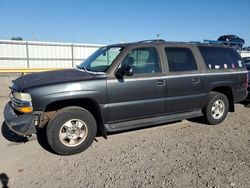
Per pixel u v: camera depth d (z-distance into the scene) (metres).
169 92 5.47
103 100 4.74
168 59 5.53
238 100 6.80
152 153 4.66
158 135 5.61
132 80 4.99
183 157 4.50
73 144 4.62
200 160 4.38
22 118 4.31
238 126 6.34
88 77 4.70
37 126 4.46
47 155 4.59
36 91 4.28
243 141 5.30
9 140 5.29
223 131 5.93
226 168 4.09
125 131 5.82
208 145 5.05
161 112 5.49
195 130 5.98
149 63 5.29
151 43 5.43
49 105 4.55
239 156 4.55
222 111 6.47
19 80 4.90
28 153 4.67
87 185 3.61
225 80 6.38
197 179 3.76
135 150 4.79
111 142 5.18
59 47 29.56
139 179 3.76
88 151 4.76
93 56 5.76
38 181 3.71
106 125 4.92
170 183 3.65
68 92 4.43
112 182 3.68
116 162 4.30
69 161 4.36
